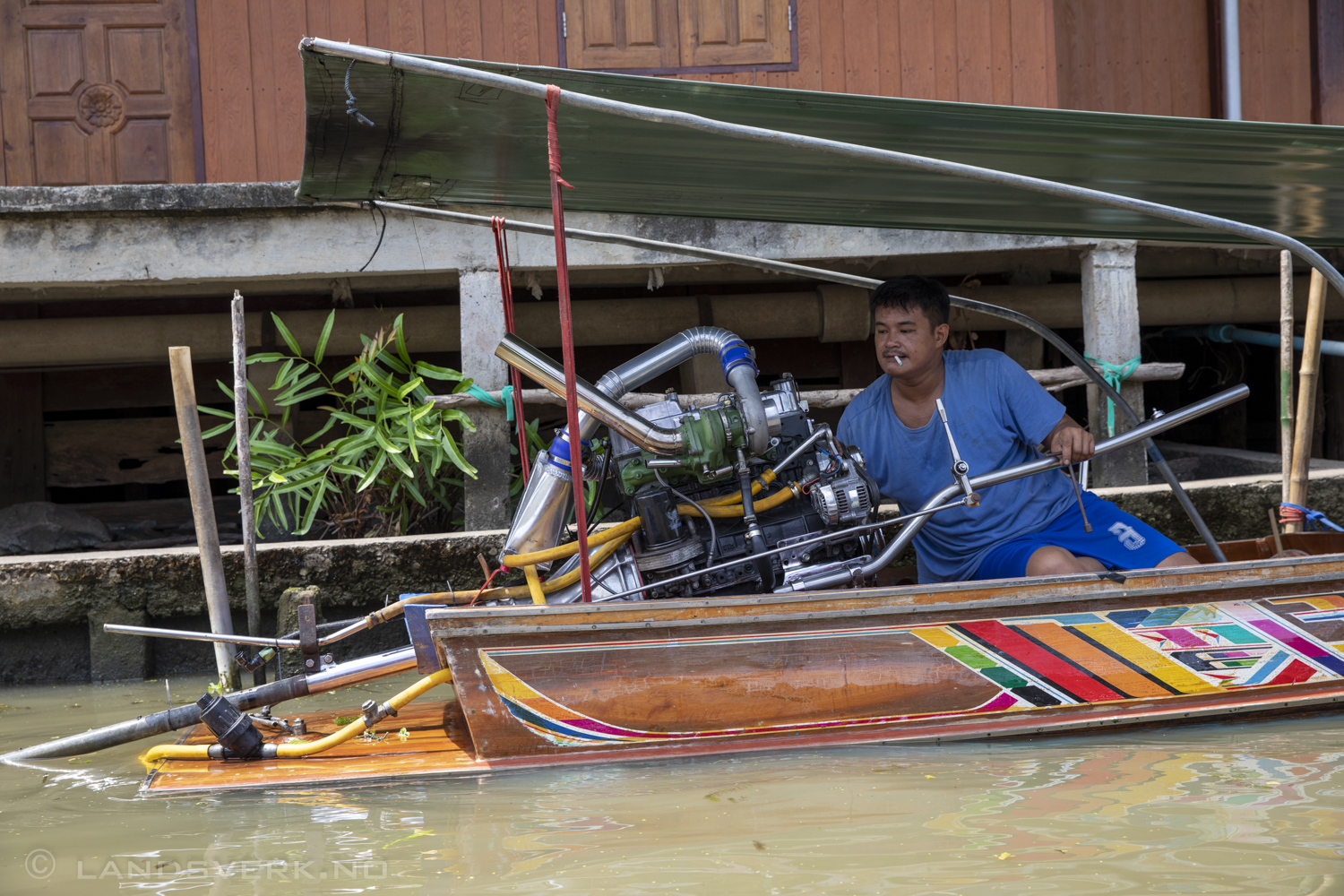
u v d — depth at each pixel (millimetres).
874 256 5449
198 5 6293
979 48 6496
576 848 2139
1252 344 7562
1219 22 7434
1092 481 5352
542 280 5543
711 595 3152
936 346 3279
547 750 2791
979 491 3293
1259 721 3006
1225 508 4938
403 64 2482
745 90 2725
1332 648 3062
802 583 3074
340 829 2322
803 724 2846
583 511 2736
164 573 4570
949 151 3115
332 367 6617
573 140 3018
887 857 2025
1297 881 1860
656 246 3816
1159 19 7645
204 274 5070
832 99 2746
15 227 4961
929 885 1885
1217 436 7770
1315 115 7555
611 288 6773
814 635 2830
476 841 2203
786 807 2344
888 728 2869
